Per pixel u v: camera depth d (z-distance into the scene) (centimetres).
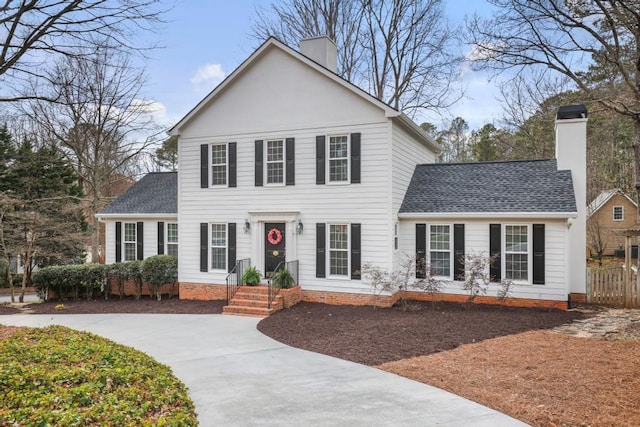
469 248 1502
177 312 1509
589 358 841
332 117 1545
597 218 3284
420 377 769
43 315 1517
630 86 1408
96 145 2522
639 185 1603
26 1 838
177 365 881
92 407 485
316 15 2738
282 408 641
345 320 1268
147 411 523
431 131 4000
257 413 623
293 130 1598
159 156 4056
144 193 2161
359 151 1510
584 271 1521
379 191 1487
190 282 1756
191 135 1753
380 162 1486
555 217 1378
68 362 679
